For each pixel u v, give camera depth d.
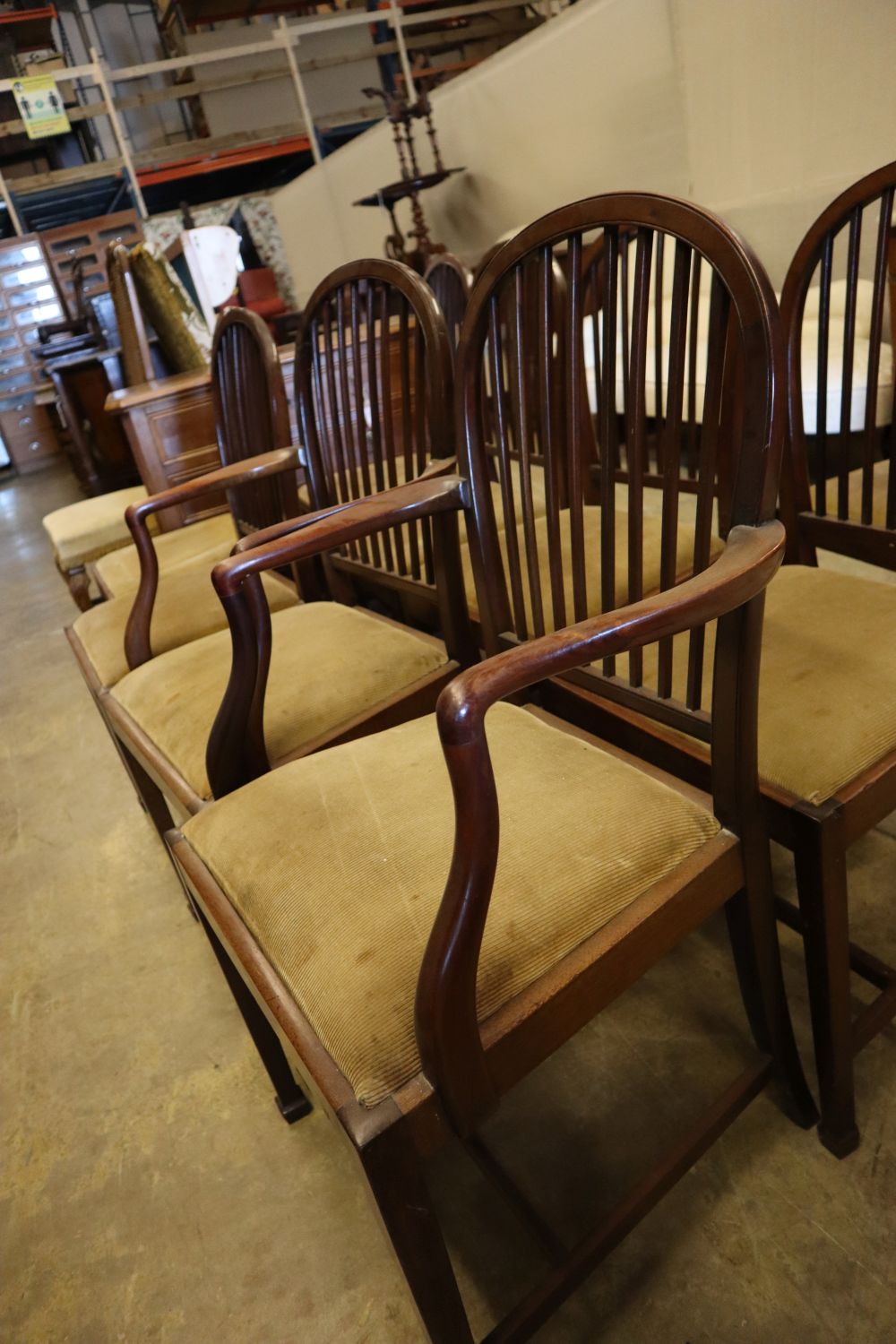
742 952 0.87
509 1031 0.66
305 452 1.51
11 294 7.14
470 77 4.56
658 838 0.77
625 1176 1.01
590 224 0.83
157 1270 1.03
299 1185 1.09
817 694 0.87
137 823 1.96
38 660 3.06
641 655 0.92
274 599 1.59
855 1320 0.84
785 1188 0.96
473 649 1.20
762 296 0.67
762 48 3.06
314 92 7.26
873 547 1.12
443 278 2.13
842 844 0.81
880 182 0.99
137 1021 1.41
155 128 8.61
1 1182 1.18
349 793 0.86
